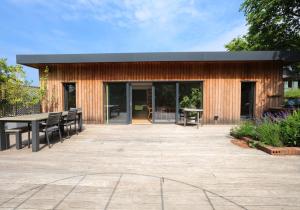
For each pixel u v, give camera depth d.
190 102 10.21
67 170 3.89
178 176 3.59
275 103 10.04
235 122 10.05
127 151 5.27
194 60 9.02
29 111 10.27
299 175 3.62
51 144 6.06
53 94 10.36
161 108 10.29
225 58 9.02
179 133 7.75
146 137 7.03
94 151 5.27
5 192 3.00
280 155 4.86
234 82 10.02
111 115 10.30
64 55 9.26
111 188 3.12
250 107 10.21
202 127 9.20
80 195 2.90
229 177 3.54
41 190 3.05
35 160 4.52
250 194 2.92
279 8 13.82
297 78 16.80
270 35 14.83
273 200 2.76
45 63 9.41
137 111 10.65
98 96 10.24
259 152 5.13
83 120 10.31
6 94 8.81
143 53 9.07
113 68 10.16
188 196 2.87
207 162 4.36
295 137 5.20
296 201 2.73
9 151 5.30
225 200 2.75
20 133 5.56
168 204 2.65
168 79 10.06
